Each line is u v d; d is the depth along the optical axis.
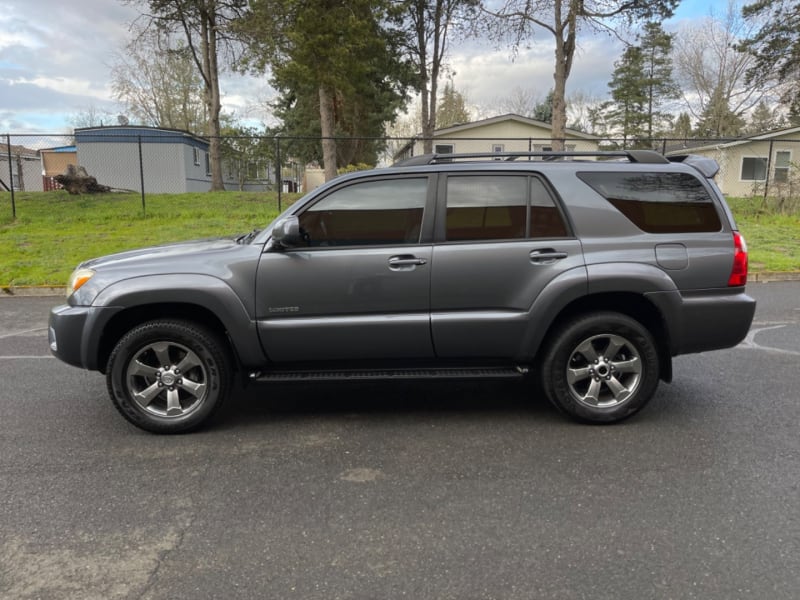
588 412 4.09
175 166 27.28
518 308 3.99
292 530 2.86
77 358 3.99
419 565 2.57
